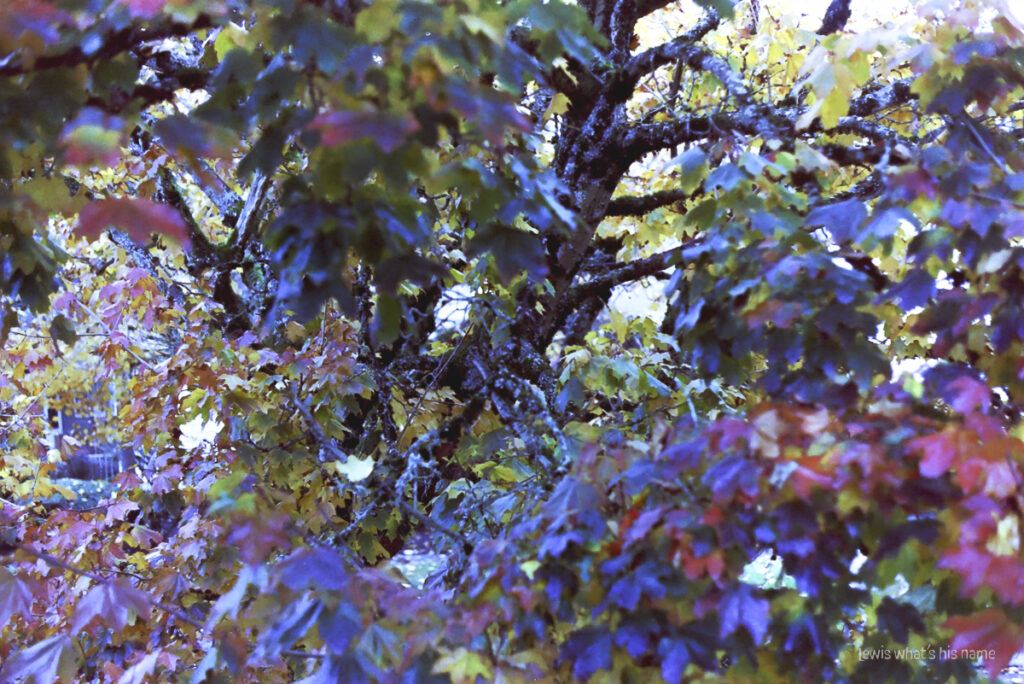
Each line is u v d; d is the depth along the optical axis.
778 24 3.97
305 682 1.42
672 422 1.85
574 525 1.49
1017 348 1.59
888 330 1.76
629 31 3.03
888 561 1.46
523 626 1.57
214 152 1.27
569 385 2.51
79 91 1.37
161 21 1.37
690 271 1.65
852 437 1.40
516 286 2.77
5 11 1.23
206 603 2.59
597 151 2.89
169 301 3.64
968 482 1.28
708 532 1.38
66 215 1.67
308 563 1.38
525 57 1.42
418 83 1.23
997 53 1.64
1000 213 1.42
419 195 2.45
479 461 2.68
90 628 2.20
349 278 2.55
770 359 1.50
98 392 7.95
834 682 1.48
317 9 1.28
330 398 2.91
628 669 1.47
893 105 2.31
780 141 1.57
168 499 3.11
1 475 4.09
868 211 1.56
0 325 1.99
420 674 1.44
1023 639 1.31
